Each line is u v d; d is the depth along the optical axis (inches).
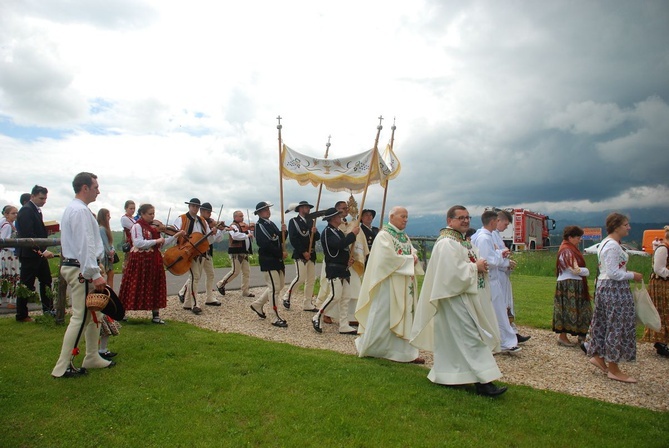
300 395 190.1
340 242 309.0
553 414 179.6
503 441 158.7
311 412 175.2
